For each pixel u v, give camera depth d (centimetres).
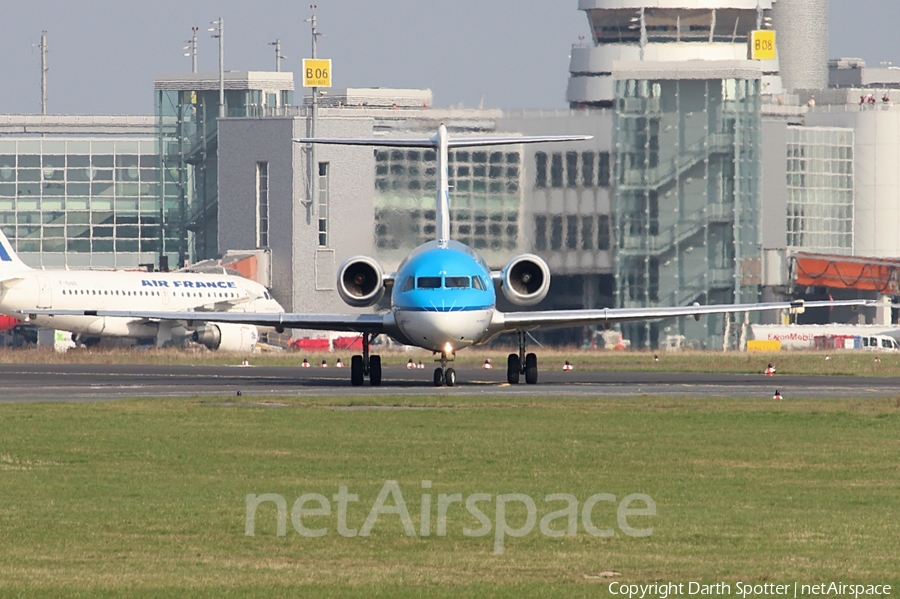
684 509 8200
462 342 16875
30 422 12762
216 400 15225
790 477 9488
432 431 12075
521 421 12925
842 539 7369
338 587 6275
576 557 6919
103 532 7512
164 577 6469
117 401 15038
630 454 10581
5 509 8162
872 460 10331
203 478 9319
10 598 6062
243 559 6869
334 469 9738
